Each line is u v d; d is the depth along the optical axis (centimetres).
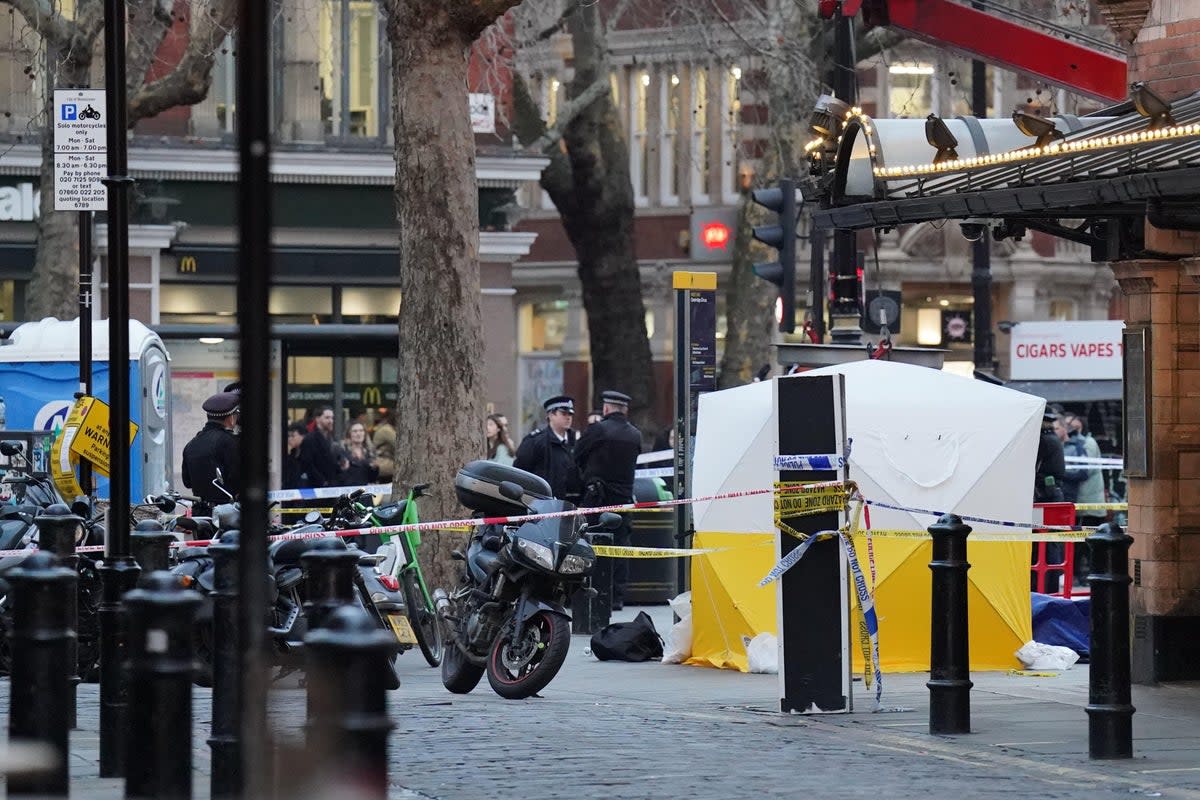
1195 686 4609
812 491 4122
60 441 5416
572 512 4544
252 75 1936
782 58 10981
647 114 16575
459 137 6331
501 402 11738
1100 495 8494
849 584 4141
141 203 10844
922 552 5003
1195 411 4659
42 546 3675
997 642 5122
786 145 11250
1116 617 3422
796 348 6494
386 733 1730
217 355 8762
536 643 4500
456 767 3312
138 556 3841
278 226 11262
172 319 11012
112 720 3200
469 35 6325
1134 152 3838
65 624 2567
